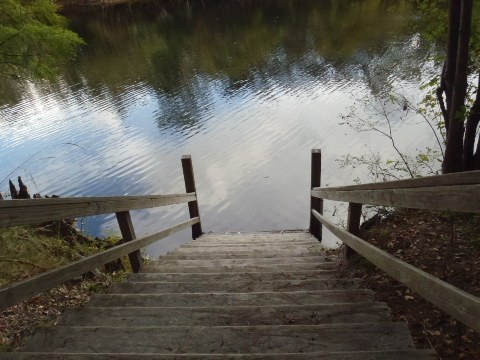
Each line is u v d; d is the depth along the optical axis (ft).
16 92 80.59
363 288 11.25
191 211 27.48
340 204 32.50
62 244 18.42
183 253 19.11
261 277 12.93
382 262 8.37
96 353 6.93
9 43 23.99
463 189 5.14
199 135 53.98
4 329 11.49
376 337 7.63
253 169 42.80
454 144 16.24
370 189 9.88
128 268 20.49
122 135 57.36
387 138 40.73
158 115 63.41
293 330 7.91
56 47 25.80
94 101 73.00
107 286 15.52
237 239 25.39
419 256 12.96
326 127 48.44
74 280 15.30
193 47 100.01
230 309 9.20
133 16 148.87
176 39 110.22
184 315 9.12
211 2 152.25
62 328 8.30
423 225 15.20
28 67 25.41
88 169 48.47
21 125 65.05
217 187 40.55
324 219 17.99
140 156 50.21
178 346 7.70
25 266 14.43
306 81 66.69
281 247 20.12
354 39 80.23
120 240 23.50
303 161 42.73
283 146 46.57
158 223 36.60
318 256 16.71
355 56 71.31
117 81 82.79
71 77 88.53
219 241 24.89
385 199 8.71
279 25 104.99
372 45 74.23
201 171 44.39
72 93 78.43
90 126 62.08
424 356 6.56
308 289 11.35
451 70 16.47
